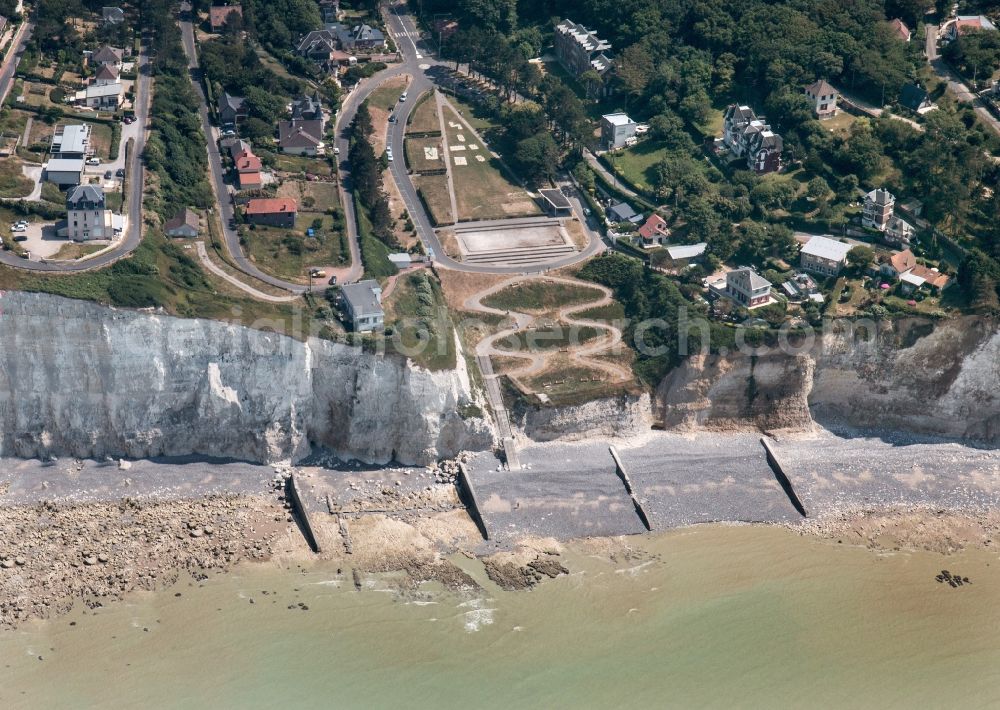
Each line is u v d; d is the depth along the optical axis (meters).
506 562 190.25
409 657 173.25
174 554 187.00
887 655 178.00
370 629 177.12
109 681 166.38
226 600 180.25
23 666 168.00
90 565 183.88
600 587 187.38
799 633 181.00
